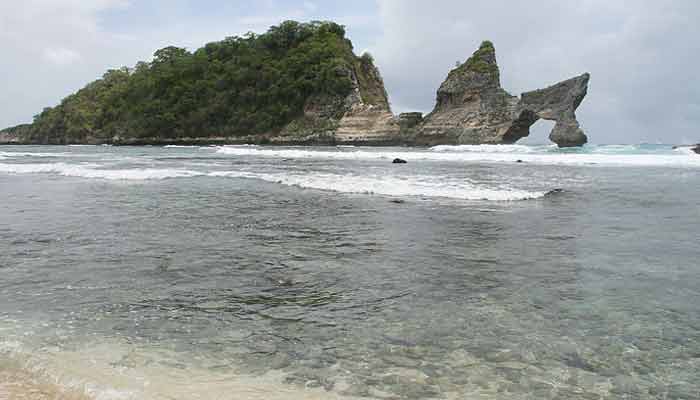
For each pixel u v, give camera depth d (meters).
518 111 61.06
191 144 89.56
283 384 3.20
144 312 4.45
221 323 4.21
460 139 64.25
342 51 86.94
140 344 3.80
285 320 4.27
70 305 4.62
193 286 5.21
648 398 3.03
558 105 58.41
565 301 4.70
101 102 110.38
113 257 6.38
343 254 6.58
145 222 8.85
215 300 4.78
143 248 6.89
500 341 3.83
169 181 15.89
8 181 15.60
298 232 8.02
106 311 4.47
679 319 4.23
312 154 37.75
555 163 26.78
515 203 11.22
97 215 9.57
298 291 5.05
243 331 4.04
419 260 6.25
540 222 8.86
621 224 8.63
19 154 37.72
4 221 8.88
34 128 117.56
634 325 4.11
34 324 4.17
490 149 47.62
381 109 74.69
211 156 35.44
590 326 4.10
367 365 3.46
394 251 6.74
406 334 3.97
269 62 90.44
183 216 9.49
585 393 3.09
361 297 4.87
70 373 3.37
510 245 7.07
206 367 3.43
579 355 3.60
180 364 3.48
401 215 9.63
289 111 83.44
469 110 64.94
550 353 3.63
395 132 70.75
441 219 9.18
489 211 10.09
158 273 5.67
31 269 5.80
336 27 94.69
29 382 3.26
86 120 106.12
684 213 9.79
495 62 66.44
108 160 28.59
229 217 9.41
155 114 92.69
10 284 5.22
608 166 24.27
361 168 22.25
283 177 16.55
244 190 13.59
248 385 3.19
